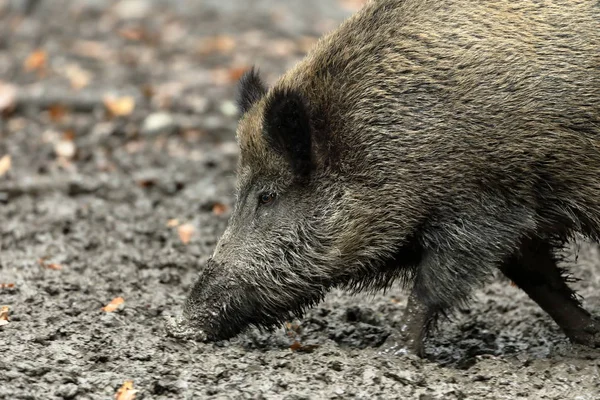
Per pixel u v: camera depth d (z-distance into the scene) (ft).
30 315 37.06
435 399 31.09
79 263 44.75
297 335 37.83
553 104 33.83
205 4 105.50
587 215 35.04
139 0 105.81
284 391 31.17
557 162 34.09
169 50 90.89
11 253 46.09
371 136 34.55
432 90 34.19
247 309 35.73
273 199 35.76
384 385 31.65
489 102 33.81
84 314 37.68
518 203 34.45
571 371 33.76
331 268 35.60
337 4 106.73
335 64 35.37
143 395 30.78
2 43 90.27
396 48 34.88
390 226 35.01
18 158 62.49
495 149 33.83
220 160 62.80
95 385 31.22
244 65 85.92
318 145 35.06
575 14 34.58
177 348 34.71
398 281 43.42
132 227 50.65
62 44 90.79
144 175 59.21
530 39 34.27
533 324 40.47
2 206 53.83
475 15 34.83
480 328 40.16
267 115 34.68
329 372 32.32
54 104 72.84
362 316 40.55
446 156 34.01
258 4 106.01
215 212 54.49
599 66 34.04
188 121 69.41
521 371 33.50
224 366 32.83
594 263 47.75
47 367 32.07
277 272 35.63
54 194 56.13
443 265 34.83
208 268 35.83
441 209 34.42
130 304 38.93
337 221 35.22
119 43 92.53
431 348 37.86
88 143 65.72
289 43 92.63
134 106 73.31
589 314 38.45
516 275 38.29
